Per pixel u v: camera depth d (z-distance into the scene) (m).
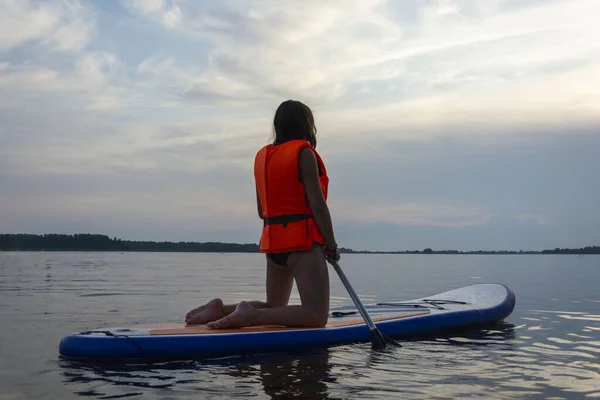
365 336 3.25
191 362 2.63
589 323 4.26
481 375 2.42
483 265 23.83
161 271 14.99
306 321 3.13
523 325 4.14
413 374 2.44
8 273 11.92
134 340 2.63
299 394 2.08
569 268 19.36
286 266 3.29
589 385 2.26
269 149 3.30
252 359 2.72
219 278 11.67
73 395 2.05
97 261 23.22
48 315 4.54
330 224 3.17
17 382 2.23
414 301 4.61
